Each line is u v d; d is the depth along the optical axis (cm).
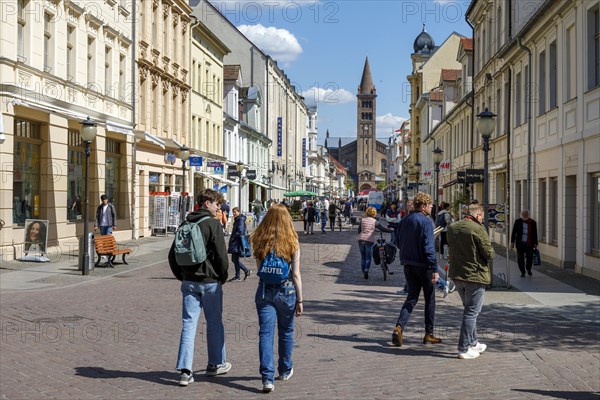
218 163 4181
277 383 743
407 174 8225
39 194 2286
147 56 3488
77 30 2536
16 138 2117
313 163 12519
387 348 938
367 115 18512
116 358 849
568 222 2053
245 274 1808
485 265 880
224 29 7194
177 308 1259
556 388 730
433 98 6700
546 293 1518
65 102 2381
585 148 1862
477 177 2998
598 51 1828
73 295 1426
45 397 676
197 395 690
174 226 3594
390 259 1802
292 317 745
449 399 681
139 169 3381
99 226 2291
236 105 5934
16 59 2055
